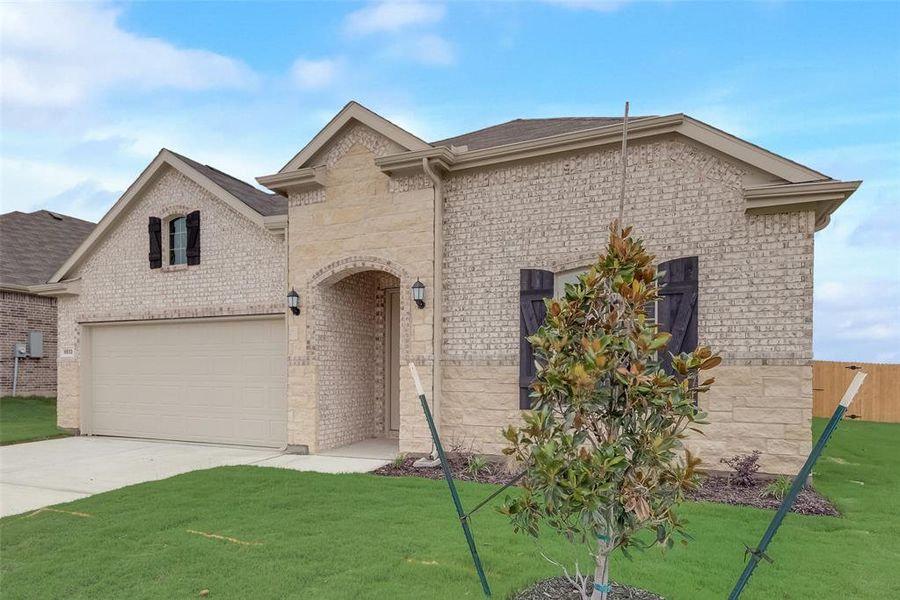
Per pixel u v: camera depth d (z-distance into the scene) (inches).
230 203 474.6
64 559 192.5
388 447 436.8
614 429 128.3
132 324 528.7
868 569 177.8
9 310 687.7
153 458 403.9
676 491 124.0
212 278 487.5
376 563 181.9
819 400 688.4
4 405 655.1
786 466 297.3
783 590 160.9
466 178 381.7
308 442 413.4
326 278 414.6
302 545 199.9
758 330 305.9
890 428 574.9
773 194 297.6
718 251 315.6
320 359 419.2
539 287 351.9
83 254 543.8
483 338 370.6
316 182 409.1
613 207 341.4
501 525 223.1
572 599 147.5
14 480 330.6
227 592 163.2
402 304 386.0
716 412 310.7
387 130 386.6
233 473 330.0
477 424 367.9
